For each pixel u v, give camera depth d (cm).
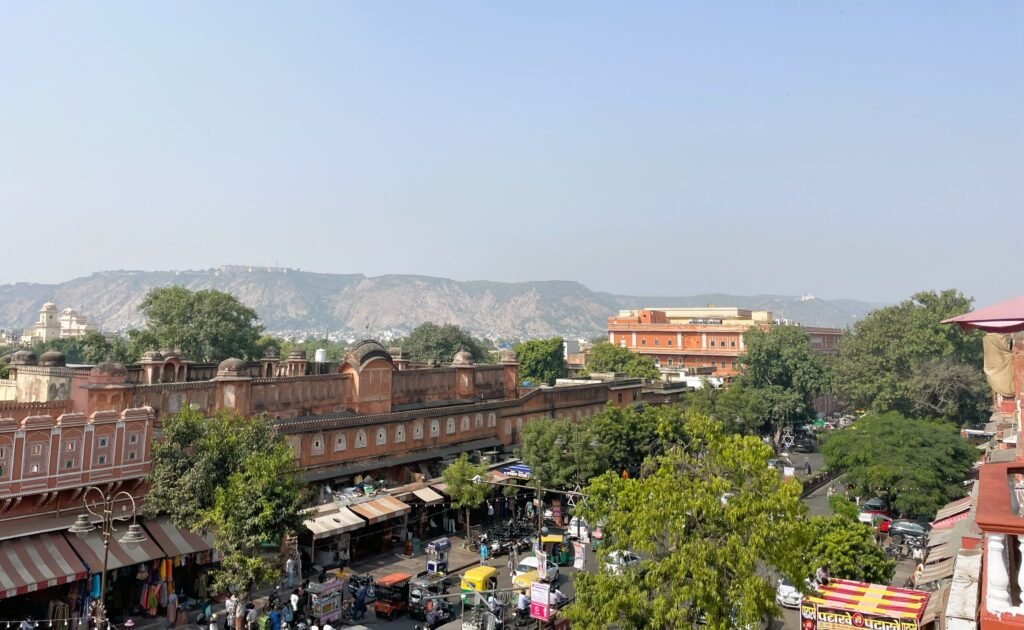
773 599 1961
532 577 3359
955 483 5003
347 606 3297
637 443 5281
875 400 7538
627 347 11638
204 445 3072
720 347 12012
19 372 4162
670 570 2006
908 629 2352
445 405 5362
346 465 4378
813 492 6131
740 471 2111
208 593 3269
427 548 4016
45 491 2877
